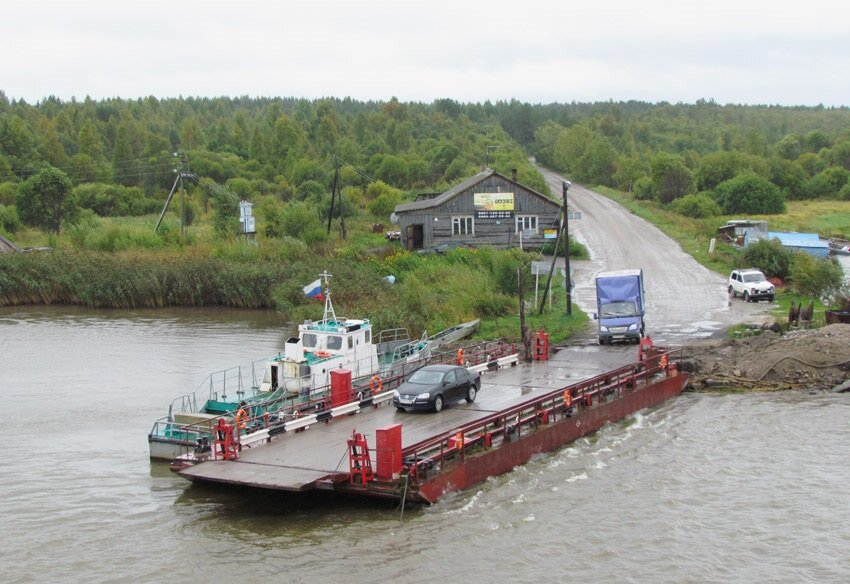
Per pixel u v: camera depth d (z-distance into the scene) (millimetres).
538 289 62094
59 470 30281
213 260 74125
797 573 21812
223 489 27938
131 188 138250
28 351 51844
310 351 36562
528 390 35500
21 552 23469
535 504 26188
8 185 127875
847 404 36781
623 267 72688
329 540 23625
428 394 31719
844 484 27672
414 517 25094
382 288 61375
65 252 79438
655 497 26844
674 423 34906
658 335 47688
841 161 161000
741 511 25688
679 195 118500
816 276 57219
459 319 55219
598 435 33469
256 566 22203
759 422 34562
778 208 115562
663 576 21656
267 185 141625
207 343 53781
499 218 81500
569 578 21516
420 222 81938
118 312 68438
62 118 199625
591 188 144750
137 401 39844
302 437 29312
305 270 68938
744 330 47094
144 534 24484
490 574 21672
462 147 172750
